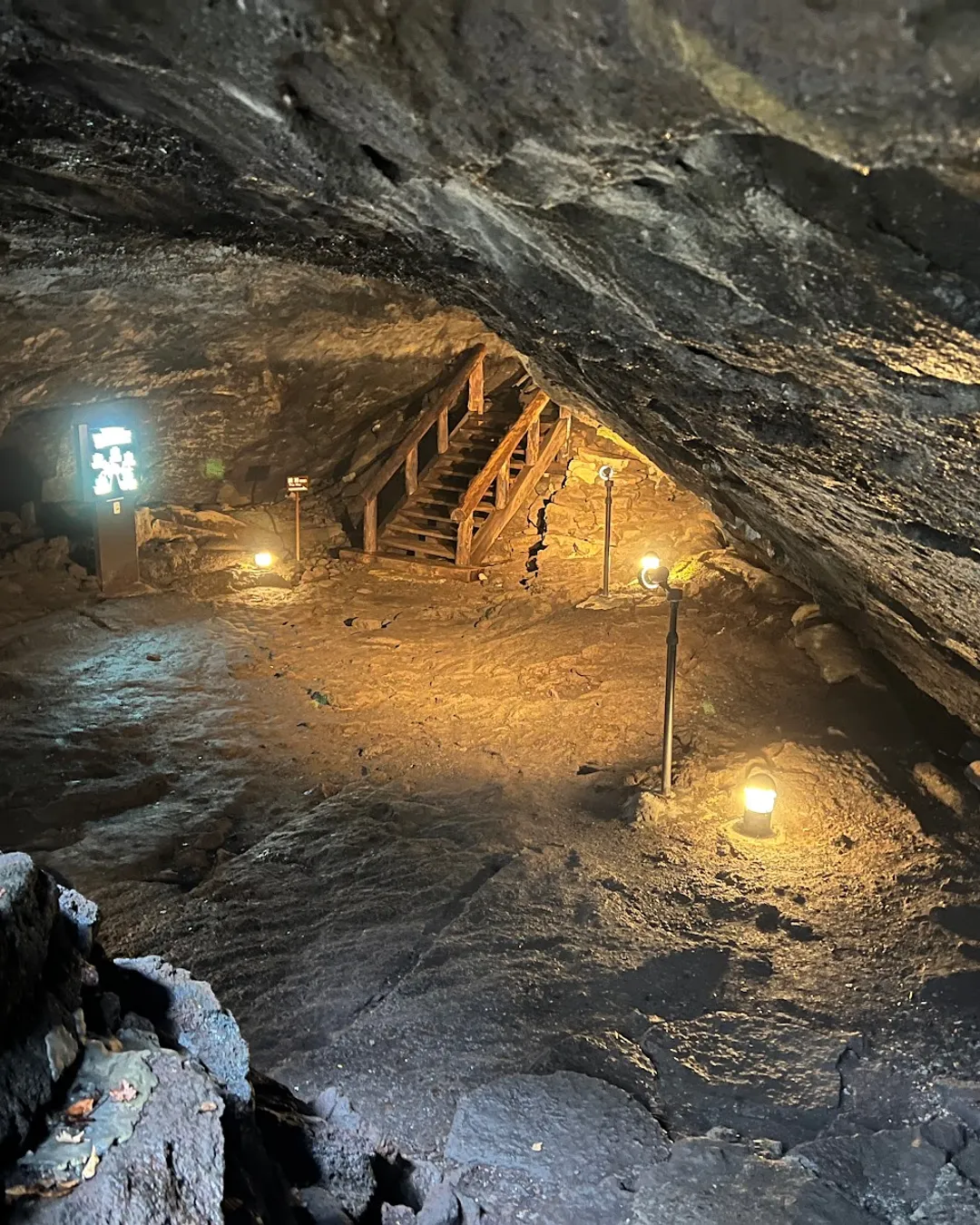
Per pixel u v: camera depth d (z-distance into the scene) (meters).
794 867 6.41
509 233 3.62
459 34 2.26
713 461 6.93
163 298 10.14
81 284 8.95
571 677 9.47
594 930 5.77
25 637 10.55
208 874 6.71
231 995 5.28
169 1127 2.58
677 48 2.01
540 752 8.22
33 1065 2.61
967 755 7.73
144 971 3.46
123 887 6.30
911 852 6.52
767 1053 4.80
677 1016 5.08
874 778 7.40
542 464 14.52
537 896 6.11
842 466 4.80
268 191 3.79
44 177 4.25
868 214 2.51
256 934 5.85
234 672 10.09
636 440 8.59
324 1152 3.33
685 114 2.27
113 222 4.80
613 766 7.88
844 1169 4.03
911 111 1.91
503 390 16.38
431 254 4.52
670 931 5.79
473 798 7.50
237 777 8.05
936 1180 3.98
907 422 3.76
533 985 5.28
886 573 6.50
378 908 6.09
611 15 2.02
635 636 10.20
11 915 2.73
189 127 3.26
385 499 14.85
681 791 7.39
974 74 1.77
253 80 2.68
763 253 2.89
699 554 12.25
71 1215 2.32
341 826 7.12
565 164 2.73
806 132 2.08
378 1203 3.35
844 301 2.97
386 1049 4.81
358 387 14.52
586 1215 3.77
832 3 1.74
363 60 2.46
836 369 3.56
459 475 14.41
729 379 4.29
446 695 9.49
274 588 12.52
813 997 5.20
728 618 10.33
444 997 5.18
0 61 2.79
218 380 12.59
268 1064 4.72
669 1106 4.47
